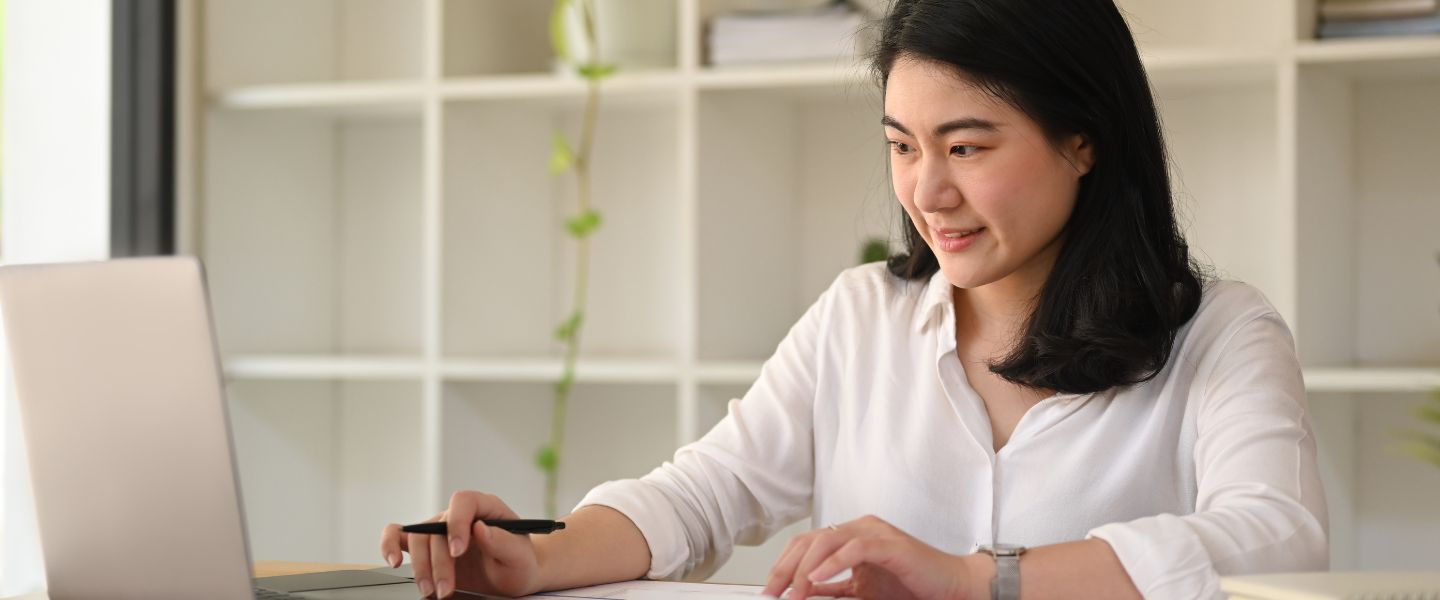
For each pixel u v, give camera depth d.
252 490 2.63
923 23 1.19
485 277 2.54
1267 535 1.02
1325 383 1.99
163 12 2.47
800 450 1.46
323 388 2.80
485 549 1.12
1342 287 2.23
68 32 2.41
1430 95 2.24
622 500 1.31
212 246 2.56
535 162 2.67
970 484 1.34
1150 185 1.27
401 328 2.80
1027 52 1.17
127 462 0.98
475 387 2.52
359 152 2.82
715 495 1.40
